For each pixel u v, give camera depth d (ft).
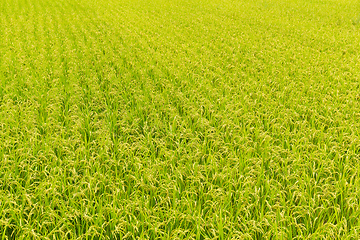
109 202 16.80
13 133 22.94
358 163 19.01
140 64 38.24
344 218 15.02
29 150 19.76
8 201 15.43
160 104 27.27
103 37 50.62
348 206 16.12
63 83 32.91
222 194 16.84
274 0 92.27
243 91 31.27
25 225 14.84
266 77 34.01
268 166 19.60
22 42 46.85
